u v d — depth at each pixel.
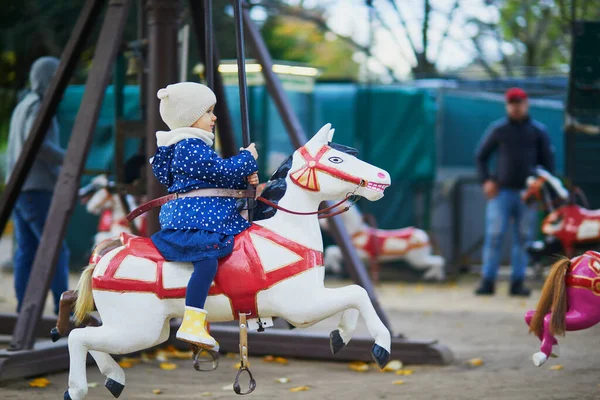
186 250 4.52
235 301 4.53
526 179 11.69
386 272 14.02
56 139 7.61
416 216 14.16
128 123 7.62
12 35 14.55
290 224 4.63
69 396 4.53
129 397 5.54
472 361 6.74
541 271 13.29
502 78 15.53
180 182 4.68
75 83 14.45
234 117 13.30
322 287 4.59
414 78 16.16
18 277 7.65
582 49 9.90
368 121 13.95
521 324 9.20
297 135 7.38
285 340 7.00
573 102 10.10
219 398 5.49
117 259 4.60
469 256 14.66
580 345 7.71
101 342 4.55
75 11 14.79
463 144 15.10
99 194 11.56
